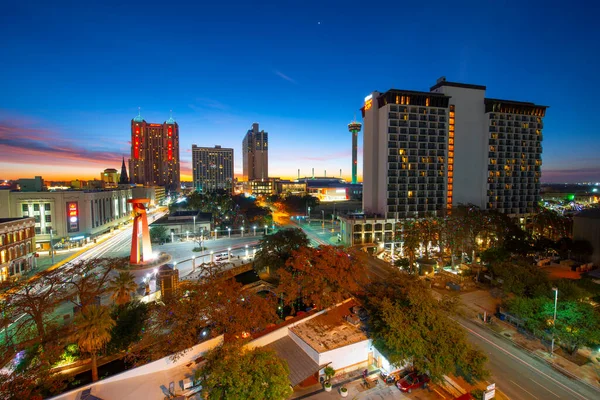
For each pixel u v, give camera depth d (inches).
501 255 2723.9
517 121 4505.4
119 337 1574.8
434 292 2428.6
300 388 1296.8
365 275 2089.1
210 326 1582.2
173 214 5506.9
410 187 4060.0
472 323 1911.9
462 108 4293.8
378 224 3988.7
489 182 4382.4
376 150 4288.9
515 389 1320.1
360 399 1230.3
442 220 3459.6
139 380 1196.5
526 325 1689.2
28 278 2701.8
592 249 3024.1
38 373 1223.5
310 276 1806.1
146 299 2249.0
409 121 4033.0
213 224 5078.7
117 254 3612.2
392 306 1403.8
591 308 1587.1
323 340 1433.3
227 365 1015.0
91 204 4340.6
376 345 1382.9
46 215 3909.9
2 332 1802.4
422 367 1262.3
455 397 1245.7
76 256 3545.8
